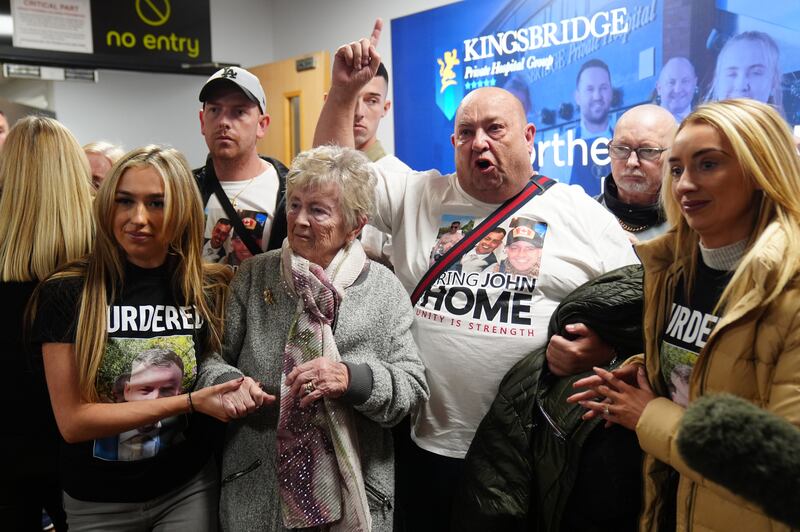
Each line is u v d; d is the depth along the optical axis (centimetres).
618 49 277
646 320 130
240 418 148
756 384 106
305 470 138
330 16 418
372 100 269
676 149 114
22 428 158
